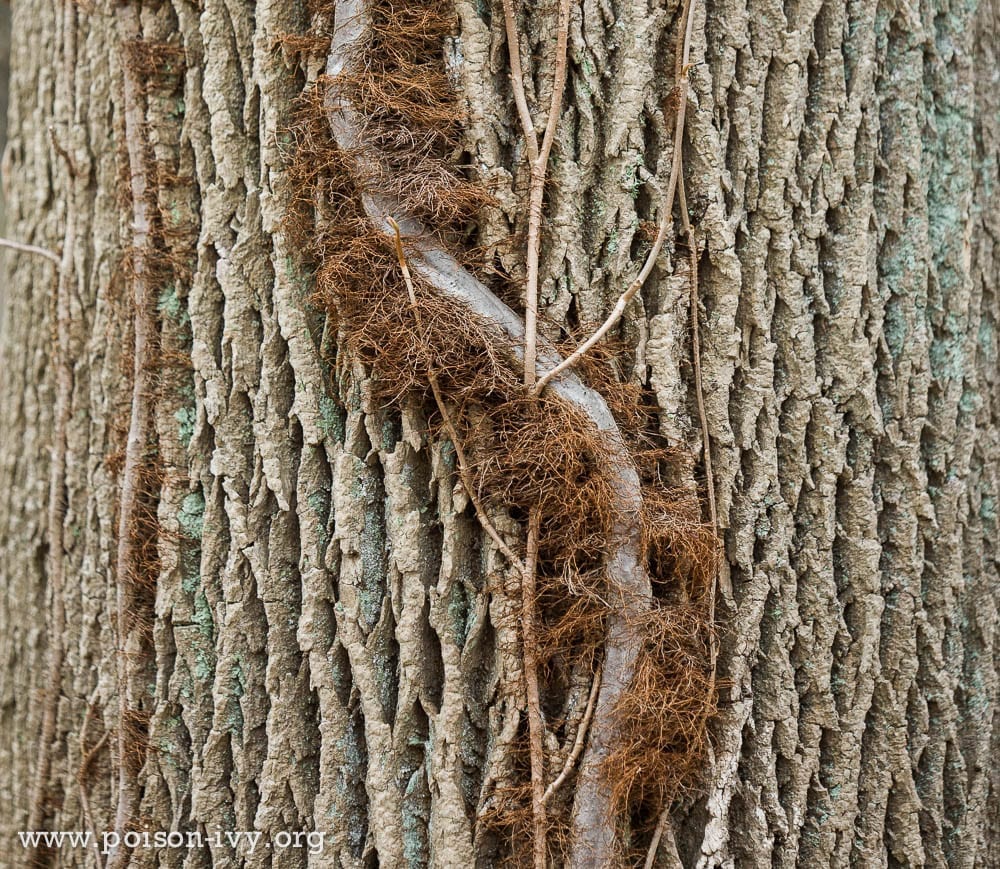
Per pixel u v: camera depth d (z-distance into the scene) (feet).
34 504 8.04
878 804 7.61
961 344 7.74
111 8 7.79
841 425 7.61
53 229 7.97
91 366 7.84
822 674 7.58
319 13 7.57
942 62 7.74
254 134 7.62
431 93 7.52
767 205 7.59
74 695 7.86
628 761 7.46
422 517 7.53
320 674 7.55
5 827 8.05
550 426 7.46
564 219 7.52
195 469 7.64
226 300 7.61
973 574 7.76
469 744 7.50
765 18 7.59
